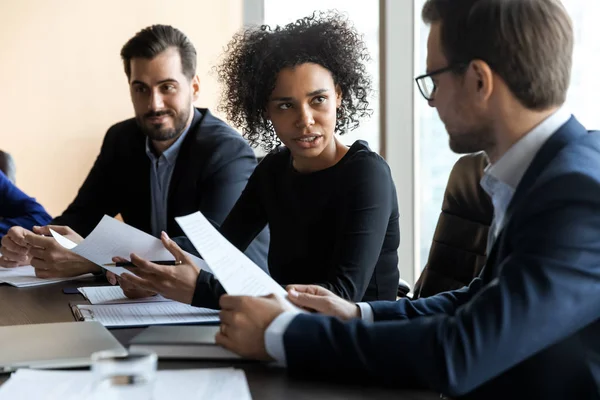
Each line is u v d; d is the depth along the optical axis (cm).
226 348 122
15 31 434
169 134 278
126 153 293
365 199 184
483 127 117
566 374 106
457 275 182
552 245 102
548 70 112
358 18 388
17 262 242
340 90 197
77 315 165
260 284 136
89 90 448
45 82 441
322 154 194
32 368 118
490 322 101
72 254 218
